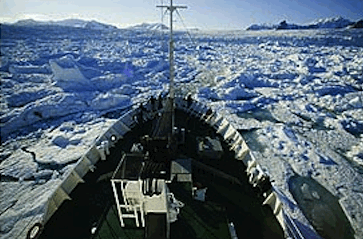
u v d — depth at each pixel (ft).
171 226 14.17
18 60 97.76
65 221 15.61
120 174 12.66
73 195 17.49
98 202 16.99
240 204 16.79
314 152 35.24
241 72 81.66
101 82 69.31
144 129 26.94
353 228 22.94
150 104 32.17
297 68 92.38
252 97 62.59
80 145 37.01
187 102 31.76
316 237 21.24
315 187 28.17
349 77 75.87
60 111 49.16
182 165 17.26
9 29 316.40
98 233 14.11
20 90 61.16
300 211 23.88
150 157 16.52
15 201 25.43
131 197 13.09
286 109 53.83
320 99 59.16
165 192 12.59
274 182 28.37
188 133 25.63
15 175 29.89
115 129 25.45
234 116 49.19
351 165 32.63
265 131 42.57
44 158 33.60
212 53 137.90
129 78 77.30
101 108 52.95
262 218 15.87
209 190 17.75
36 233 14.19
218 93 62.39
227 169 20.25
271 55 127.54
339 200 26.30
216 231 13.99
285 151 35.81
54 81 69.97
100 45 174.60
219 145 21.59
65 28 394.73
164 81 76.43
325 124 46.21
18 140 38.86
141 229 14.25
